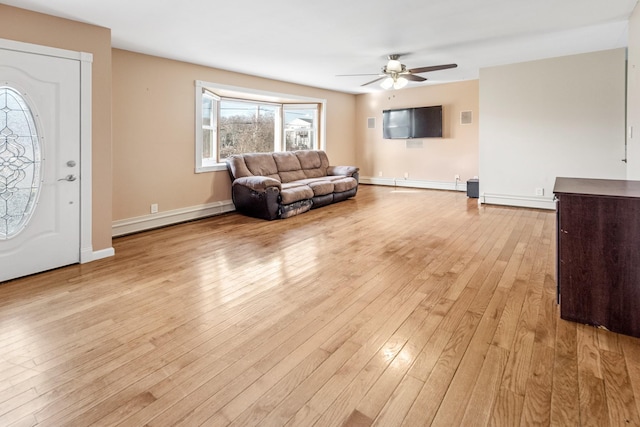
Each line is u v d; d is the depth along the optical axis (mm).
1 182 3012
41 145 3215
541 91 5711
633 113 3672
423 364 1906
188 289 2906
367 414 1557
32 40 3150
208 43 4383
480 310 2512
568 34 4297
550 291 2809
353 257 3686
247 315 2465
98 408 1595
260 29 3906
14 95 3049
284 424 1503
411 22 3773
